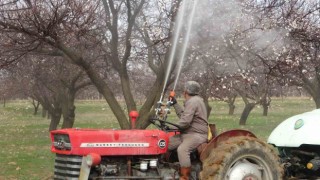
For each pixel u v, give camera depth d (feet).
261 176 23.32
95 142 22.53
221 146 23.21
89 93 115.75
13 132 83.15
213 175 22.41
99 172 22.88
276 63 40.83
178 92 53.42
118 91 71.20
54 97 78.33
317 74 60.29
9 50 35.29
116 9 42.80
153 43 39.73
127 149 22.93
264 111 124.98
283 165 24.94
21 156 49.29
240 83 45.96
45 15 34.32
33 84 73.92
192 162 24.44
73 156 22.36
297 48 41.78
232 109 130.82
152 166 23.45
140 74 64.69
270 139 27.07
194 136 23.58
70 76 65.57
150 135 23.26
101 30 41.91
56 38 34.88
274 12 40.16
